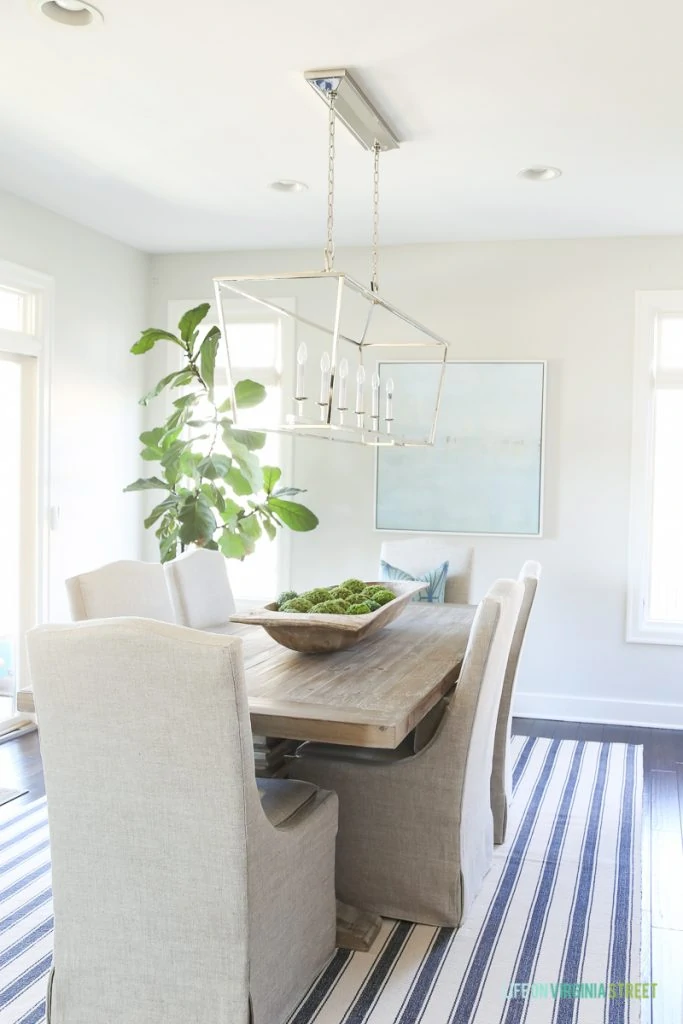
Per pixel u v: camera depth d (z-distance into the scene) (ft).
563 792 13.47
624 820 12.37
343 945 8.93
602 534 17.30
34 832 11.73
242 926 6.75
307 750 9.95
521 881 10.45
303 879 7.82
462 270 17.83
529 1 8.63
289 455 18.79
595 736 16.46
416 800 9.23
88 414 17.48
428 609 14.42
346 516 18.54
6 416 15.76
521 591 10.14
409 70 10.18
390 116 11.50
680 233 16.84
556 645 17.56
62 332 16.61
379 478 18.28
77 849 7.13
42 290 16.01
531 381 17.47
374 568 18.43
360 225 16.81
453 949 8.91
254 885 6.83
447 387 17.85
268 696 8.48
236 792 6.57
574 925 9.43
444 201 15.14
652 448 17.30
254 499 18.86
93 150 13.04
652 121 11.54
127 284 18.70
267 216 16.34
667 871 10.79
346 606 10.66
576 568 17.44
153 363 19.47
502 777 11.50
